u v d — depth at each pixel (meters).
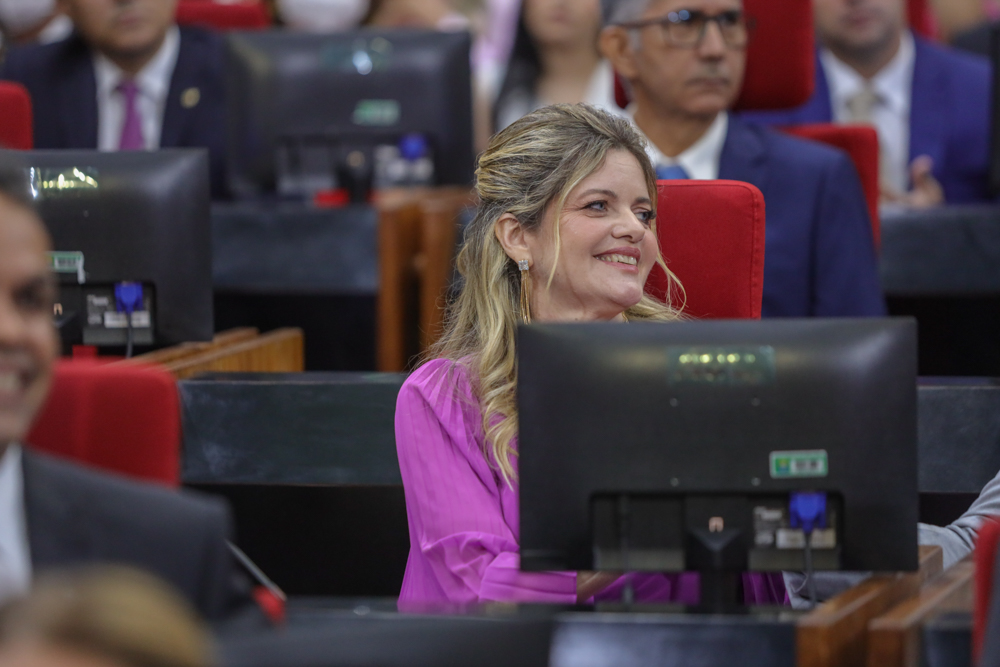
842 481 5.14
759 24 10.88
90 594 2.33
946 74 14.78
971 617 4.95
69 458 5.48
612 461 5.17
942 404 7.59
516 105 17.80
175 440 5.61
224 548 4.68
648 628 4.93
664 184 7.72
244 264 12.09
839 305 10.18
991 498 6.53
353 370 13.11
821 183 10.32
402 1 18.34
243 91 13.05
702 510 5.21
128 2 13.50
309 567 8.66
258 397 7.81
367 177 12.66
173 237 8.09
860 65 14.81
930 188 13.66
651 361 5.17
